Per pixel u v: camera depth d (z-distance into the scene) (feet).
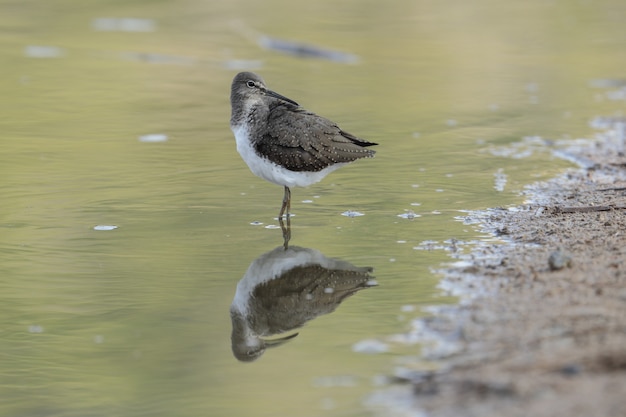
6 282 38.22
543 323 30.17
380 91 74.23
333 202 48.55
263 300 36.37
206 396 28.68
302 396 27.94
